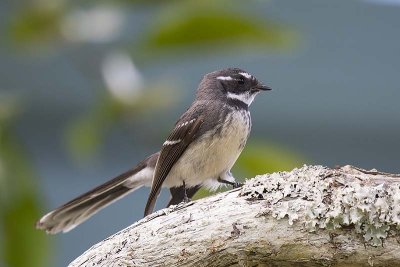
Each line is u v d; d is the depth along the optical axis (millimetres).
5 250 9789
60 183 17719
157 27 9266
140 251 8805
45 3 9805
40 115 17219
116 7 9938
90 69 9984
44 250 9859
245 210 8609
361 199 8211
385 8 17531
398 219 8102
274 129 18359
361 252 8211
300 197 8492
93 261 8961
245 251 8539
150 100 9812
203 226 8680
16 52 10125
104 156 17453
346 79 17781
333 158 18641
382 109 18031
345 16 17531
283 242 8422
